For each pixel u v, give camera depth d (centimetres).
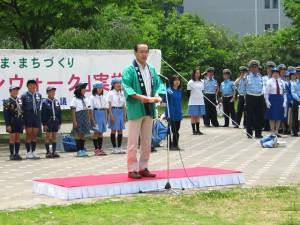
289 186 1158
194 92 2322
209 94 2658
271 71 2205
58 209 983
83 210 971
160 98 1138
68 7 2133
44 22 2212
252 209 959
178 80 1838
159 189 1138
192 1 6294
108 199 1062
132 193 1117
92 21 2366
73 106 1742
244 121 2561
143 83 1152
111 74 2041
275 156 1652
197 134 2344
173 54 3894
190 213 939
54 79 1997
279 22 6184
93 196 1088
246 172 1367
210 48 4300
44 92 1989
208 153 1747
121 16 3847
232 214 927
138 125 1153
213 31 4788
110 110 1775
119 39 3294
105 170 1451
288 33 4403
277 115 2094
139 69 1155
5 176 1397
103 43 3212
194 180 1171
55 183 1119
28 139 1723
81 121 1739
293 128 2233
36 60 1980
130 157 1159
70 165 1561
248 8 6216
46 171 1462
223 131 2467
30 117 1711
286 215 916
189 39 3941
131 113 1148
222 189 1140
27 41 2409
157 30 3978
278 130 2231
